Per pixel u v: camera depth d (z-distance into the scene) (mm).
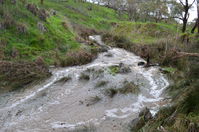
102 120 9109
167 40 22047
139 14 58375
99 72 15555
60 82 13906
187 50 17312
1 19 18797
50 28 24125
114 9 81625
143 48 23688
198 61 14078
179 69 15656
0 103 10969
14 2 22484
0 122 9055
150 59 20625
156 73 16000
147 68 17672
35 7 25234
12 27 19047
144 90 12453
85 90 12586
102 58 21656
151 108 9875
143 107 10195
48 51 19562
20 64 15117
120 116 9438
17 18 20891
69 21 37656
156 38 28531
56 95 11961
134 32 34375
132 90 12039
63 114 9750
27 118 9422
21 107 10492
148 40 28000
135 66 18453
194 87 8234
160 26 33219
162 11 45688
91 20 50469
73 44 23734
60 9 47688
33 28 21438
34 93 12266
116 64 18844
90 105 10609
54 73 15984
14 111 10078
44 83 13867
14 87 12875
